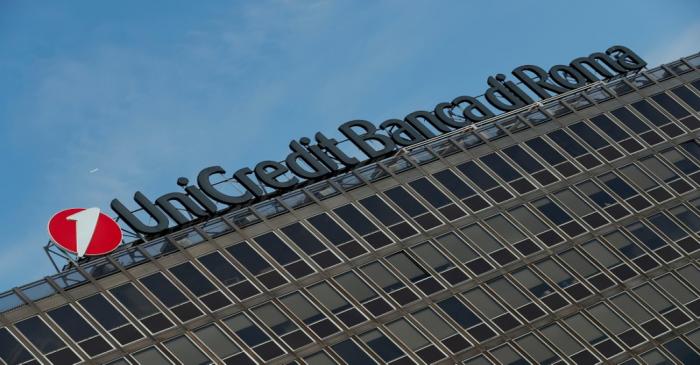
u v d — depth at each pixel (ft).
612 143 314.35
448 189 293.84
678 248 286.66
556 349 260.21
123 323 249.75
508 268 276.21
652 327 267.59
